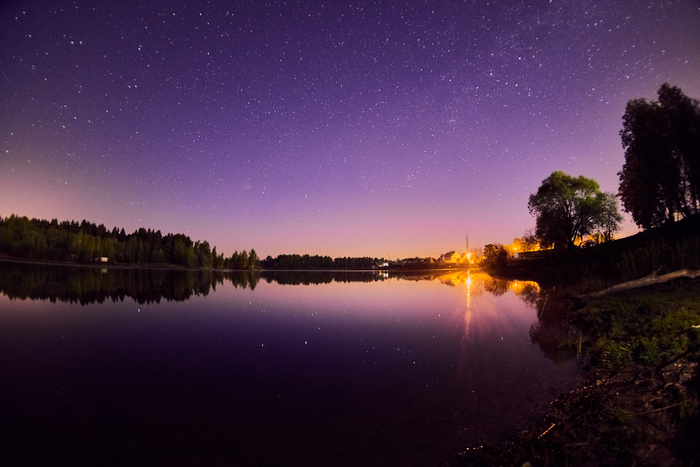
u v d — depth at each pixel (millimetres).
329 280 64500
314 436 6020
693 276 15727
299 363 10391
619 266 21328
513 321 16047
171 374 9391
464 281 49906
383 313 19938
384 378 8938
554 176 45906
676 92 26281
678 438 4980
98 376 9172
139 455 5438
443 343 12492
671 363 7262
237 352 11648
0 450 5559
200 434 6145
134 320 17344
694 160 25312
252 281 60062
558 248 51781
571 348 10961
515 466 4906
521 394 7516
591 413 6027
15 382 8625
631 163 29031
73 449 5613
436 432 6051
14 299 23734
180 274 77688
